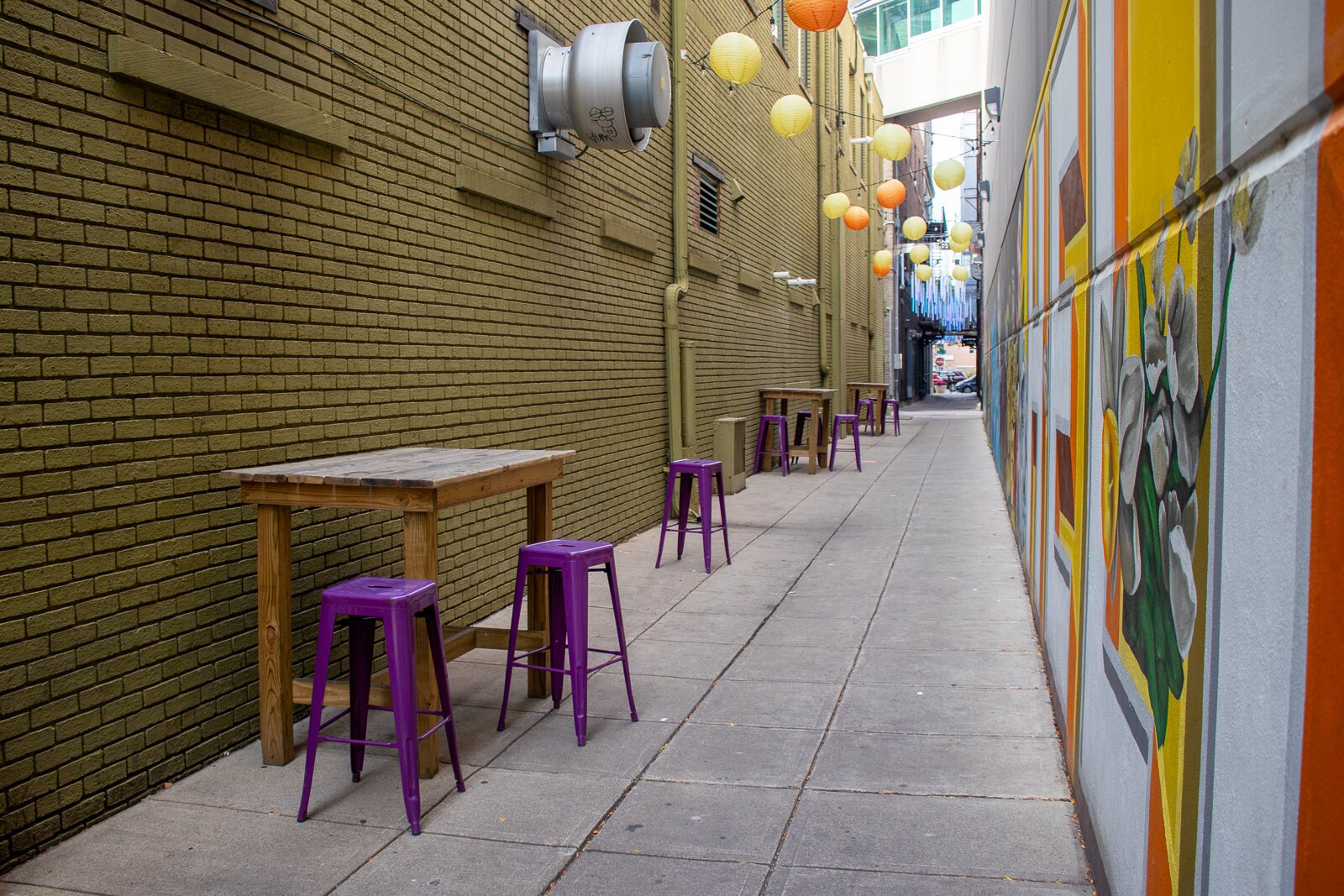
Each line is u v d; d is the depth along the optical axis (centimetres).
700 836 299
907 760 353
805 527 880
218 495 359
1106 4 248
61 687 297
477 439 552
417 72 488
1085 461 288
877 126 2538
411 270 482
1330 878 96
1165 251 174
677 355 902
